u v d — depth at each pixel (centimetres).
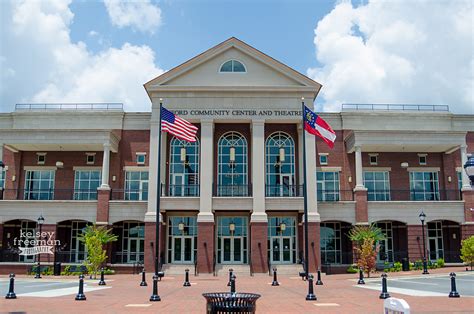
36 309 1647
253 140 3941
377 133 4112
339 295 2134
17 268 3856
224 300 973
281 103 3988
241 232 4031
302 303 1844
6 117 4428
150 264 3762
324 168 4328
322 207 3984
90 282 2973
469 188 4047
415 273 3438
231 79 4034
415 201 4019
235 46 4066
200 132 4078
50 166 4378
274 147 4128
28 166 4381
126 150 4356
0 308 1670
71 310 1628
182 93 3981
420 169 4409
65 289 2466
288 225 4069
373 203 4006
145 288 2545
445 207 4025
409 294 2072
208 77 4031
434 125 4444
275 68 4041
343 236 4238
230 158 4091
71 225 4300
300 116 3969
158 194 2580
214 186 4031
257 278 3369
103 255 3359
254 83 4025
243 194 4025
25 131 4094
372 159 4425
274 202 3850
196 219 4072
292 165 4100
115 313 1558
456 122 4469
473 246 3541
